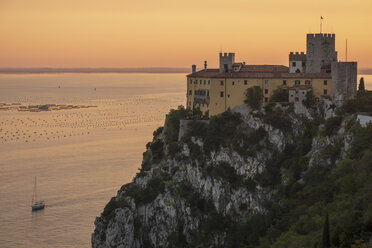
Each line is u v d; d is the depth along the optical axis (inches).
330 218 7632.9
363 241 6264.8
